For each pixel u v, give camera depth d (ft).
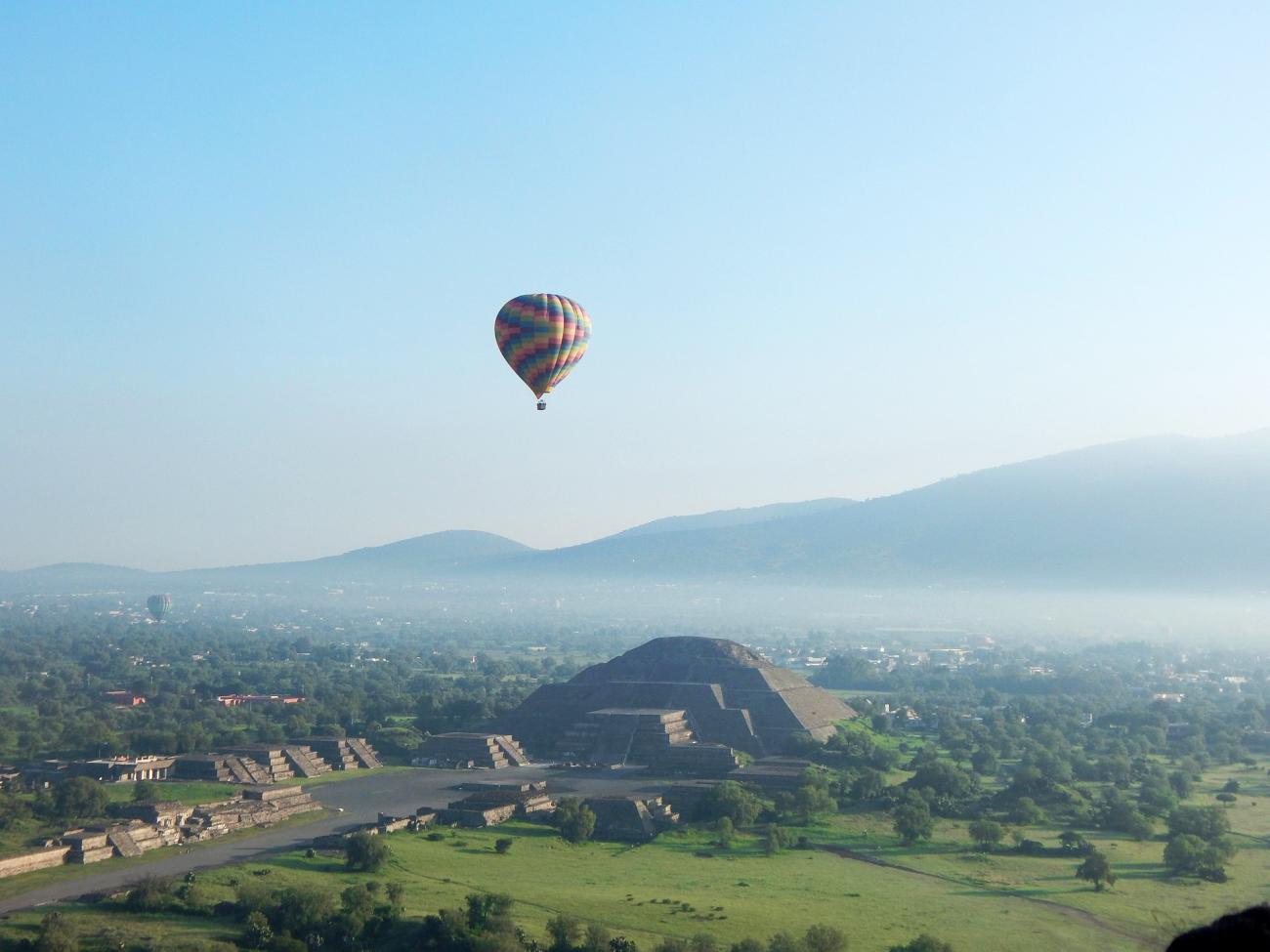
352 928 614.34
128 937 597.93
